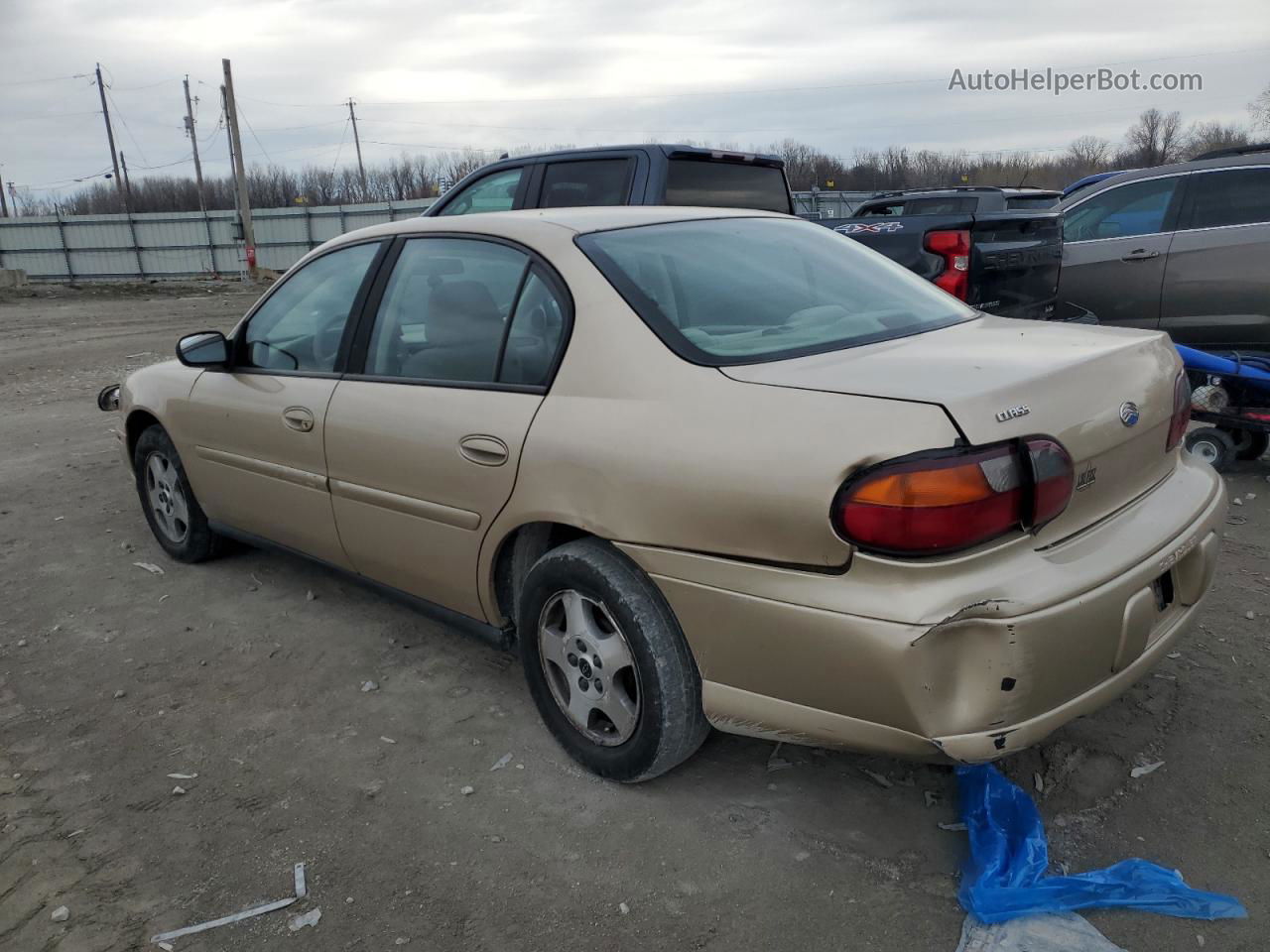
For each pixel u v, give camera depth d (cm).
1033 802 265
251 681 366
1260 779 275
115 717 344
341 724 333
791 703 238
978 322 314
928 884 243
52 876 261
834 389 231
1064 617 216
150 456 484
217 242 4266
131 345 1583
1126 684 241
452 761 308
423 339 331
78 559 507
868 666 217
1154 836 254
